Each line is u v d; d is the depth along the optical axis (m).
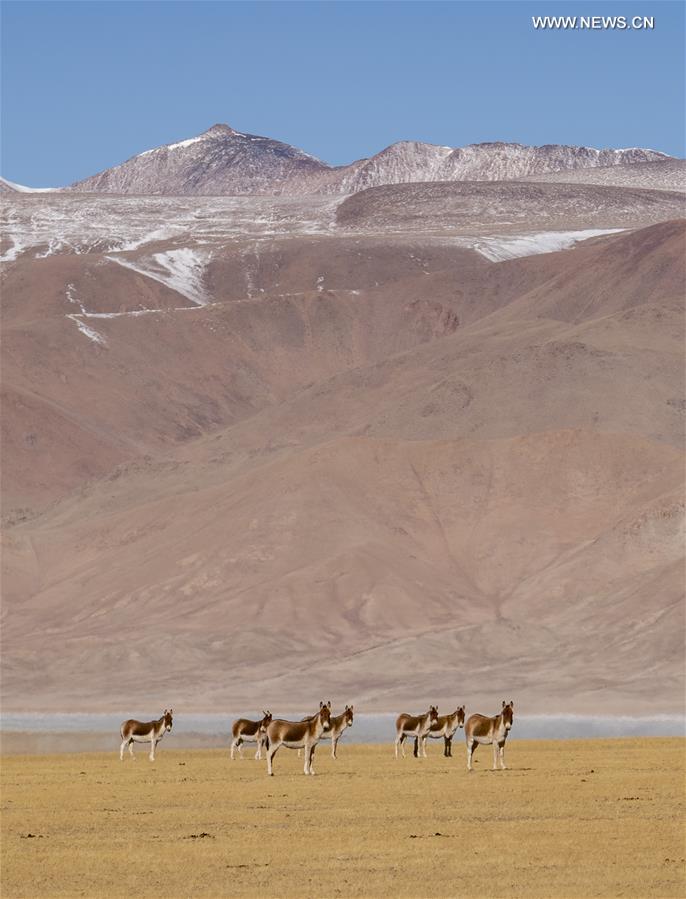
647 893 29.83
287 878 31.62
